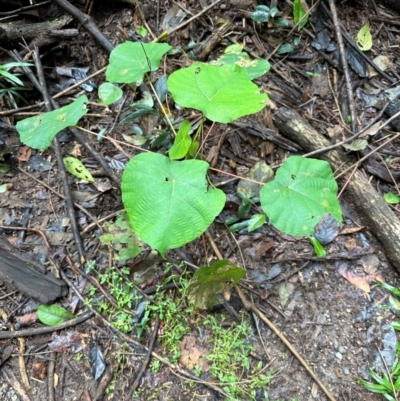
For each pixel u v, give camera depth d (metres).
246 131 0.78
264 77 0.85
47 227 0.69
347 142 0.74
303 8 0.86
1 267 0.63
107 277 0.64
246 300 0.63
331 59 0.88
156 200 0.48
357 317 0.63
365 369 0.59
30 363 0.59
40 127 0.55
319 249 0.67
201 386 0.57
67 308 0.63
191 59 0.84
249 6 0.91
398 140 0.79
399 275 0.67
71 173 0.73
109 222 0.67
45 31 0.83
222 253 0.67
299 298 0.65
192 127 0.77
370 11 0.96
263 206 0.50
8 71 0.79
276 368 0.59
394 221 0.68
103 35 0.85
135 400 0.56
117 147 0.74
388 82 0.87
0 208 0.70
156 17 0.90
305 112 0.82
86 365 0.59
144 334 0.61
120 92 0.64
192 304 0.61
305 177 0.51
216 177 0.73
